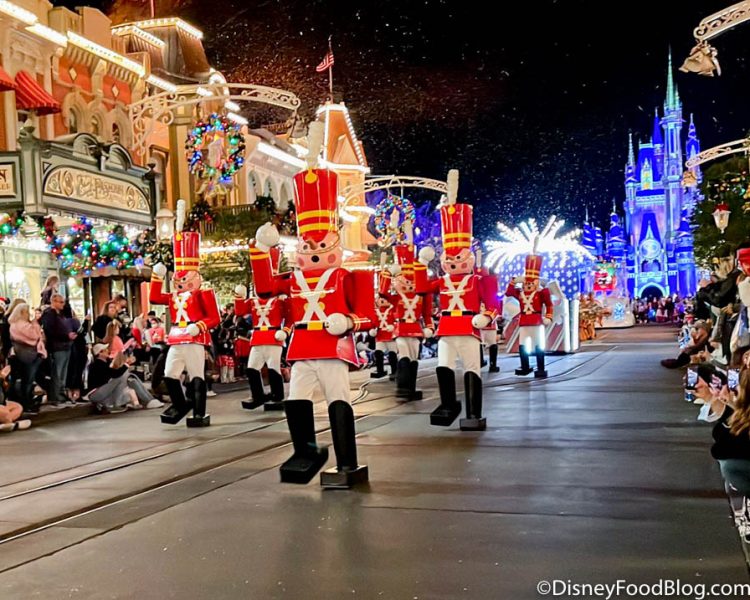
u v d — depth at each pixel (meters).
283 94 18.34
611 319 50.69
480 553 5.08
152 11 27.95
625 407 11.93
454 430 10.34
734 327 10.07
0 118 17.62
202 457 9.06
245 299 14.52
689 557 4.86
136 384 14.76
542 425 10.41
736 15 11.75
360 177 37.12
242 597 4.50
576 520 5.75
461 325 10.46
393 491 6.89
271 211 24.17
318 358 7.34
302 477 7.40
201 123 20.17
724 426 6.08
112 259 16.14
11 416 11.88
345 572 4.83
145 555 5.33
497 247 29.00
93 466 8.73
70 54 20.64
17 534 5.97
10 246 18.98
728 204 19.22
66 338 13.84
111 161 14.56
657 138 115.12
